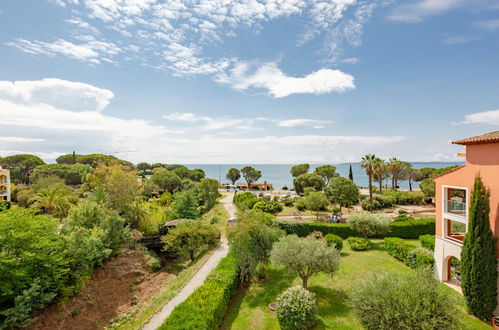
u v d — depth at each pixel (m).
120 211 30.23
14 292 13.54
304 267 15.24
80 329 14.90
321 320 12.81
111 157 77.19
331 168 71.44
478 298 12.32
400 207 46.75
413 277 10.10
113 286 19.73
